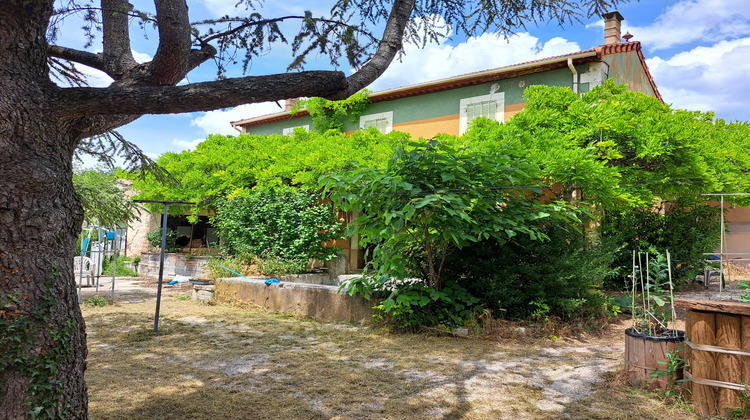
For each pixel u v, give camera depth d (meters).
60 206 2.94
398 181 6.16
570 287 7.38
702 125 10.85
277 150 14.50
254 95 3.02
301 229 12.12
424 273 7.71
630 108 9.87
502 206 7.01
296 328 7.40
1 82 2.67
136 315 8.54
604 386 4.64
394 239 7.25
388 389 4.52
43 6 2.81
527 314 7.34
